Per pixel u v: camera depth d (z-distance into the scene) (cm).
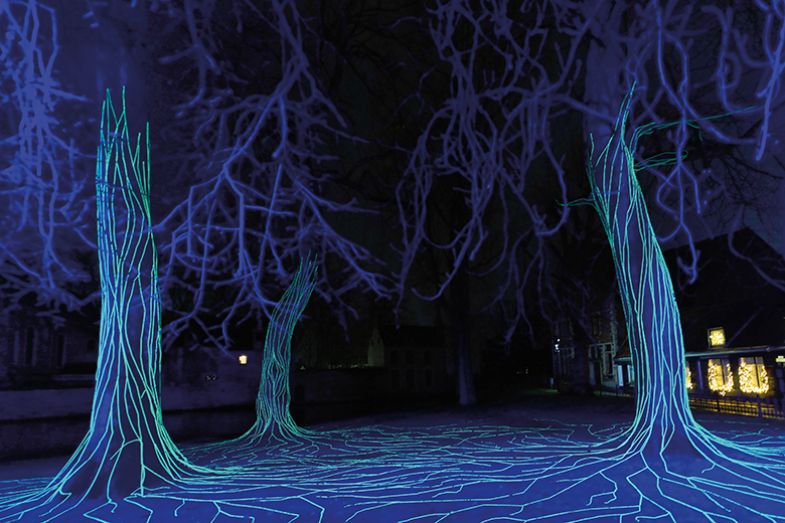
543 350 5234
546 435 1405
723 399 1945
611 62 745
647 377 862
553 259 2488
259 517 627
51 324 4141
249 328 4581
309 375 4809
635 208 879
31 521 636
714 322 2270
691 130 748
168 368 4262
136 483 746
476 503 650
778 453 856
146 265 795
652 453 822
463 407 2533
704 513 595
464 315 2677
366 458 1075
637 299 878
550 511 615
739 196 760
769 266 2138
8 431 3144
